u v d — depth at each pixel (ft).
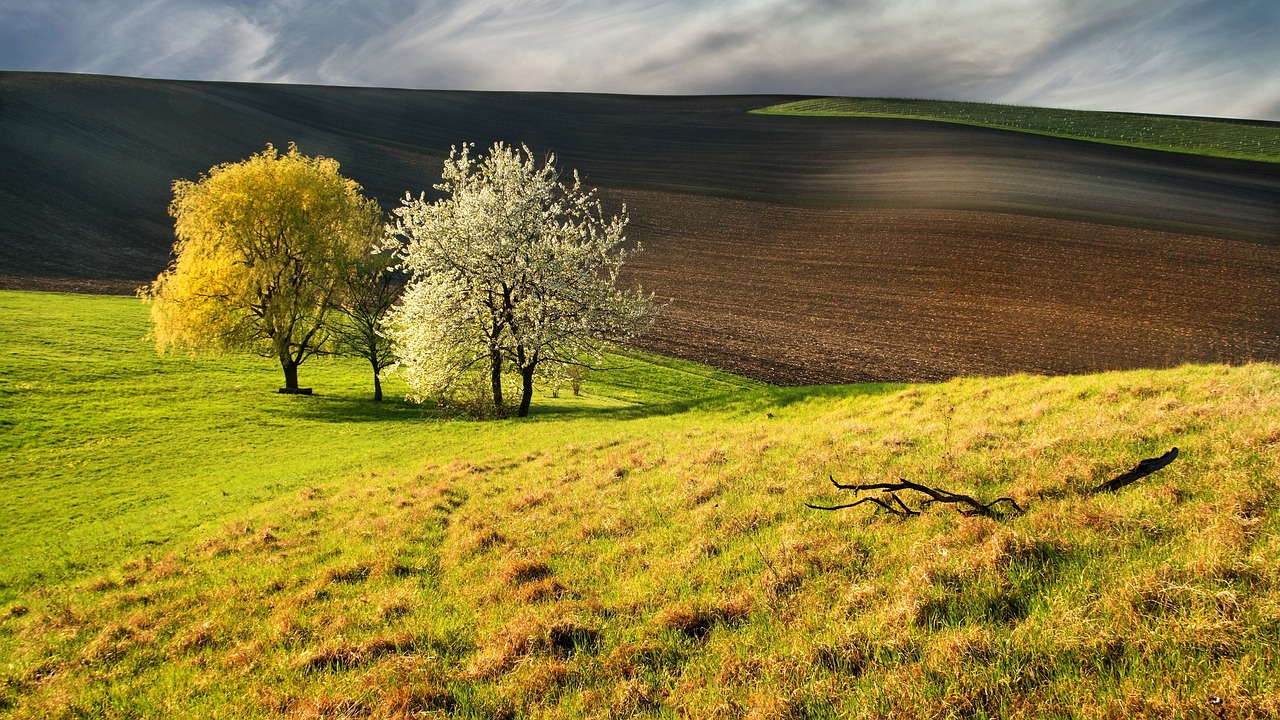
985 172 405.18
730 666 25.96
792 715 22.15
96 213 320.09
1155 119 532.73
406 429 130.31
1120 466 36.52
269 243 166.61
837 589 30.32
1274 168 402.93
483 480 73.05
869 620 26.50
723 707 23.38
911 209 356.38
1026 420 54.65
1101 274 261.44
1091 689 20.35
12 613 53.42
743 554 36.52
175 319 159.63
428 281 140.36
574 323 144.56
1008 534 29.63
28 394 146.00
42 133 375.25
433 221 141.38
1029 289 255.70
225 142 427.33
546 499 58.03
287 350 169.68
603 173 463.42
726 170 462.19
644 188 429.79
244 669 33.58
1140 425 42.86
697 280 295.28
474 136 538.47
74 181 341.21
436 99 644.27
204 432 130.52
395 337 151.64
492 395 148.56
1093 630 22.67
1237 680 19.33
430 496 67.05
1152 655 21.16
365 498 72.08
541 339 140.26
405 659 30.68
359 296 168.04
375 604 39.19
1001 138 478.18
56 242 289.74
